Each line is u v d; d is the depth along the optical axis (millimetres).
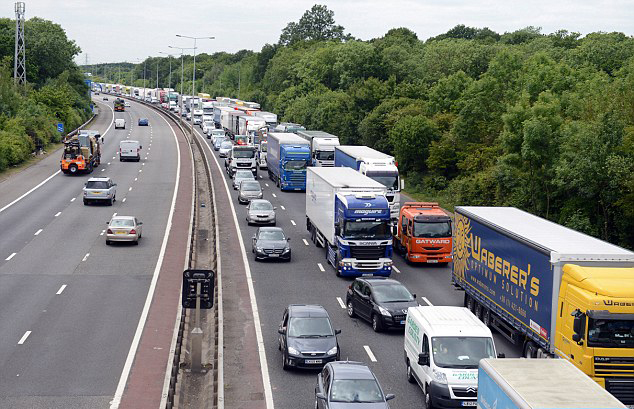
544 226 29969
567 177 46312
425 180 76188
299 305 28875
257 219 54875
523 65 74938
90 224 52844
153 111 195000
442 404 22734
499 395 16203
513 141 54750
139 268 40906
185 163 92000
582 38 114250
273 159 79625
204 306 26266
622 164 42719
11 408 21938
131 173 80875
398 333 31516
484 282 31406
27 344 27984
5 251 43781
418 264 45312
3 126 91062
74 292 35625
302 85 155750
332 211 42719
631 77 50875
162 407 21422
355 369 22125
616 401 14953
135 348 28047
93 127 140125
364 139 95312
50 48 157625
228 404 23391
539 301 25422
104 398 23047
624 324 22203
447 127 81500
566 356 23312
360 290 33125
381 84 107250
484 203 62969
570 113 56812
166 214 57906
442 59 119188
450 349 23516
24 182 72062
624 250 24859
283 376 26094
